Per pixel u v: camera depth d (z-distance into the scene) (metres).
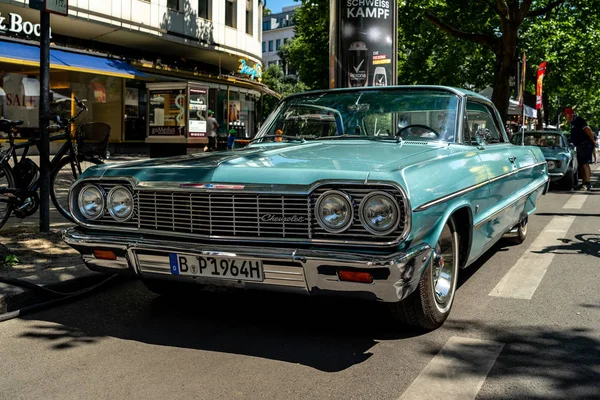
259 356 3.40
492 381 3.04
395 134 4.64
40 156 6.35
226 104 25.94
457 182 3.71
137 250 3.56
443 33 23.22
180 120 15.13
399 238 3.00
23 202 6.31
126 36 21.25
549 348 3.50
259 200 3.28
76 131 6.72
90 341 3.66
